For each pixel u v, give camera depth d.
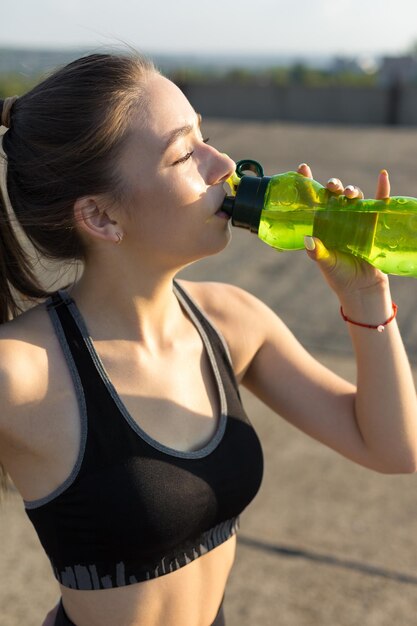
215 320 1.54
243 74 25.61
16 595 2.52
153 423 1.35
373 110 14.86
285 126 12.03
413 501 2.94
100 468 1.27
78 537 1.29
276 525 2.82
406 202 1.42
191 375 1.44
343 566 2.61
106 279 1.38
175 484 1.29
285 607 2.44
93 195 1.31
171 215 1.31
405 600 2.46
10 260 1.46
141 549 1.29
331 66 55.22
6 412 1.26
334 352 4.26
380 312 1.46
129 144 1.28
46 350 1.32
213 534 1.39
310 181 1.44
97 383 1.31
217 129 11.74
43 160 1.31
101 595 1.32
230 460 1.38
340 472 3.14
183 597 1.36
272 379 1.61
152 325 1.42
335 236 1.42
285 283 5.33
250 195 1.36
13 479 1.36
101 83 1.29
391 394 1.48
